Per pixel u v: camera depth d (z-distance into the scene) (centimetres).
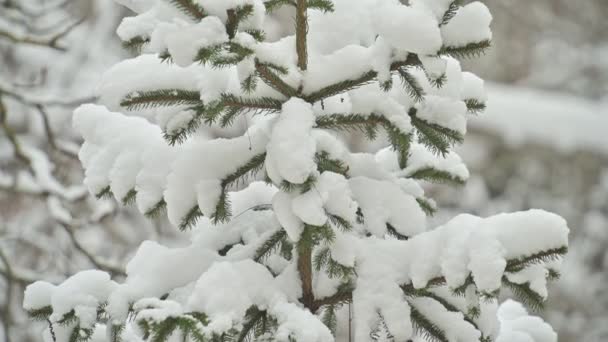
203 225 228
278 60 195
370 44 217
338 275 206
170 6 200
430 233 205
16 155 386
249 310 202
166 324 185
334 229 204
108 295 205
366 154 219
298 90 207
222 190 207
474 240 196
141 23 202
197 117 206
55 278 396
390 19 194
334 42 216
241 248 216
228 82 207
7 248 495
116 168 214
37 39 349
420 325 208
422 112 209
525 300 199
